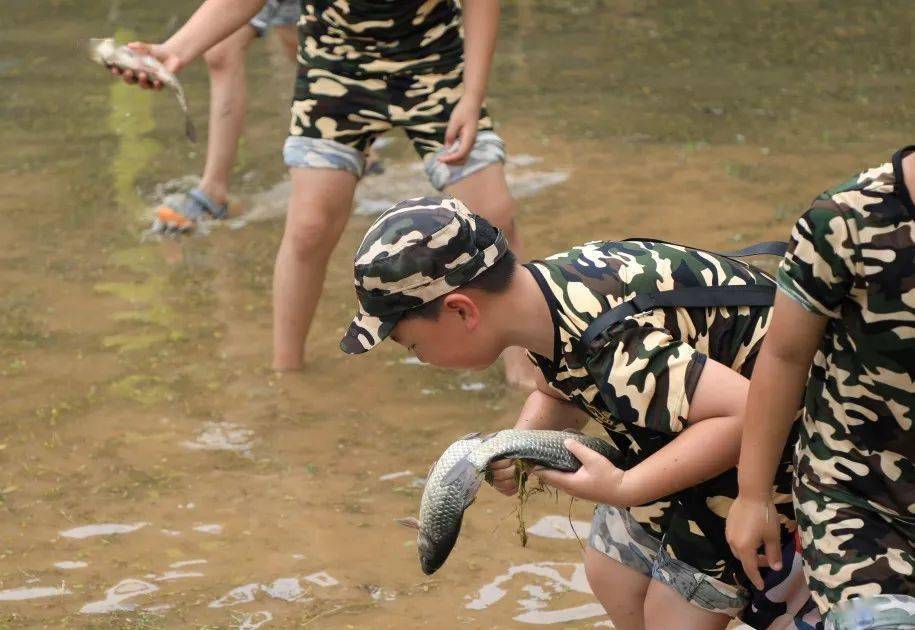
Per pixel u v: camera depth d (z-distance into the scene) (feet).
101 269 41.65
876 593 15.89
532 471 18.70
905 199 15.02
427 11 31.27
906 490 15.99
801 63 65.41
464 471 18.42
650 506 19.47
